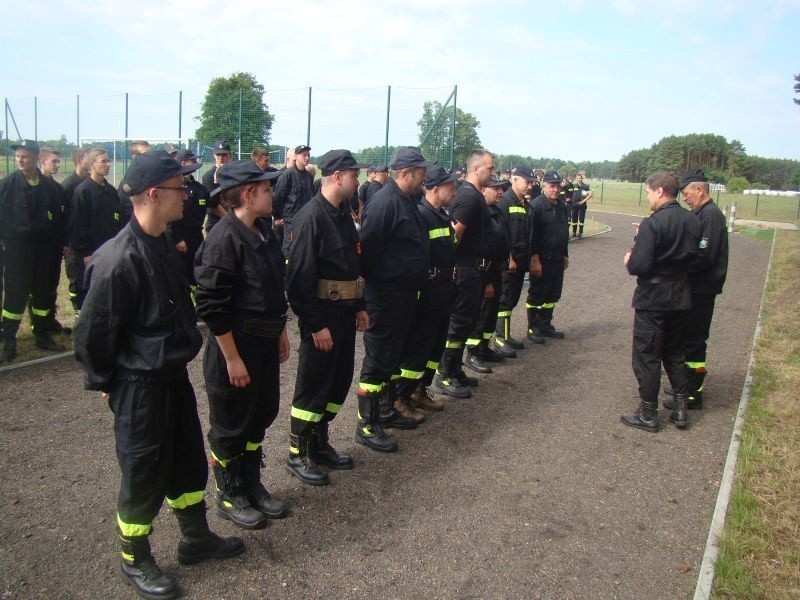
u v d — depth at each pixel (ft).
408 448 14.74
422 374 16.17
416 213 14.03
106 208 21.06
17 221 18.74
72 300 21.63
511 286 22.57
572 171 65.72
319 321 11.91
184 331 8.90
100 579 9.51
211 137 57.57
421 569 10.09
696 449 15.20
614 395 18.95
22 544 10.27
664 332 16.17
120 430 8.75
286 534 10.93
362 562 10.20
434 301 15.33
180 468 9.50
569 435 15.87
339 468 13.47
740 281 41.19
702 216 16.80
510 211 22.07
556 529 11.48
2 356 19.25
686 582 10.07
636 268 15.58
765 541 10.91
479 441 15.29
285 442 14.74
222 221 10.23
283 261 11.19
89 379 8.55
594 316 29.86
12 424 14.82
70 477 12.52
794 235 75.25
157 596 9.03
